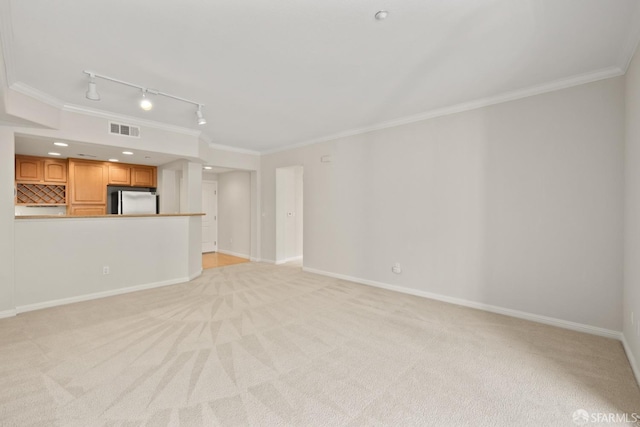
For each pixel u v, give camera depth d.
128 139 4.05
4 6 1.78
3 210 3.13
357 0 1.76
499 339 2.65
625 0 1.76
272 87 3.03
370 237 4.48
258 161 6.48
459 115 3.55
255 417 1.66
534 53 2.38
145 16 1.90
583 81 2.75
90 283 3.79
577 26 2.02
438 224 3.75
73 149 4.20
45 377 2.03
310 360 2.29
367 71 2.69
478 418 1.67
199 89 3.06
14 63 2.49
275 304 3.62
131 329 2.84
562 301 2.91
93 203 5.27
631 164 2.33
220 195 7.73
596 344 2.55
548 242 2.98
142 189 6.00
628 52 2.30
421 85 3.00
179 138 4.58
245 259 6.76
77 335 2.70
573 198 2.84
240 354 2.37
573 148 2.83
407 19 1.95
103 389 1.90
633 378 2.05
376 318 3.15
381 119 4.14
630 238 2.35
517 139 3.15
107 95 3.21
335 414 1.69
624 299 2.54
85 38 2.14
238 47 2.28
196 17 1.91
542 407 1.76
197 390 1.90
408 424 1.61
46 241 3.46
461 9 1.85
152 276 4.37
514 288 3.19
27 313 3.26
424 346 2.52
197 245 5.14
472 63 2.55
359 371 2.14
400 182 4.11
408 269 4.05
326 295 3.99
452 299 3.65
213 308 3.46
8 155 3.16
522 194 3.12
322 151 5.14
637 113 2.15
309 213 5.40
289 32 2.09
